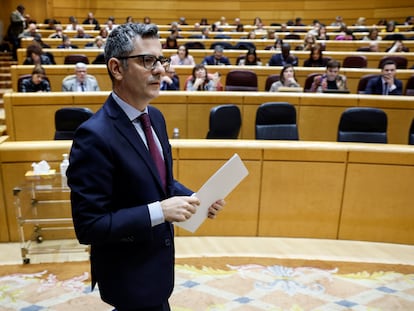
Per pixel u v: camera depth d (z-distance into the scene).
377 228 3.24
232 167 1.46
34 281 2.62
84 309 2.34
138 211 1.21
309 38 8.73
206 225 3.27
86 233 1.18
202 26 12.88
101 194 1.19
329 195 3.21
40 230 3.15
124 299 1.33
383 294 2.54
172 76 5.54
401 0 13.84
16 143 3.08
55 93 4.67
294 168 3.17
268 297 2.48
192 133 4.92
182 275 2.70
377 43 9.25
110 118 1.26
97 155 1.19
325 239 3.29
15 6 14.06
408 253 3.09
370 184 3.17
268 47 8.94
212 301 2.43
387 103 4.70
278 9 15.20
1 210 3.10
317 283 2.65
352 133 3.78
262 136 3.93
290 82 5.35
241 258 2.95
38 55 6.79
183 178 3.17
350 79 6.39
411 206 3.17
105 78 6.13
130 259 1.33
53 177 2.91
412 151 3.08
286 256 2.99
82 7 15.05
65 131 3.67
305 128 4.84
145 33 1.22
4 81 8.00
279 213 3.26
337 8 14.79
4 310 2.32
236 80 5.78
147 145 1.35
